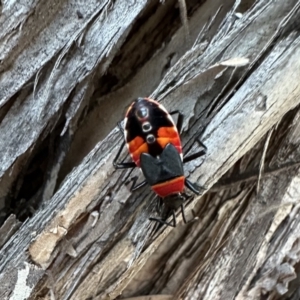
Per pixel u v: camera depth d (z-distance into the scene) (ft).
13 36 0.24
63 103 0.24
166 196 0.22
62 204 0.22
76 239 0.22
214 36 0.23
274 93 0.21
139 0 0.23
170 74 0.22
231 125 0.21
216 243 0.25
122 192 0.22
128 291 0.25
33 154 0.25
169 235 0.25
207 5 0.25
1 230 0.24
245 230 0.25
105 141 0.22
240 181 0.24
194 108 0.22
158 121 0.21
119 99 0.25
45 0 0.23
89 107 0.25
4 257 0.23
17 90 0.24
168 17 0.25
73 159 0.26
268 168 0.24
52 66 0.24
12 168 0.25
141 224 0.22
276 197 0.24
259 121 0.21
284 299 0.25
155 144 0.21
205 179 0.22
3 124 0.24
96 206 0.22
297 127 0.24
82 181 0.22
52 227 0.22
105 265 0.22
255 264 0.24
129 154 0.22
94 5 0.23
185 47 0.25
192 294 0.25
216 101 0.22
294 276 0.24
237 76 0.22
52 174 0.25
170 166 0.21
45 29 0.24
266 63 0.22
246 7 0.24
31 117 0.24
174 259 0.25
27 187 0.26
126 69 0.25
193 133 0.22
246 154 0.24
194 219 0.24
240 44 0.22
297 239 0.25
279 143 0.24
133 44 0.25
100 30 0.23
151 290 0.25
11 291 0.23
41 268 0.22
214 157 0.22
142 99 0.21
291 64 0.21
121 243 0.22
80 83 0.24
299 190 0.24
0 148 0.24
